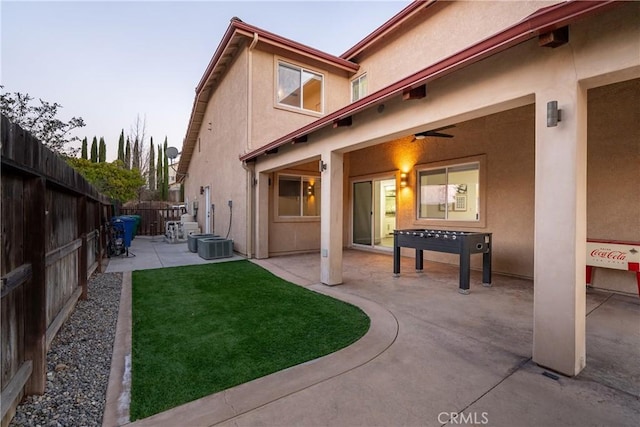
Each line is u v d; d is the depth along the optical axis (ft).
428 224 27.35
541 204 9.27
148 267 25.08
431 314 14.15
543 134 9.16
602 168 17.28
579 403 7.71
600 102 17.33
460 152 24.81
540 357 9.45
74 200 14.94
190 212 62.18
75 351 10.59
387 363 9.75
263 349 10.69
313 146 20.94
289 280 20.86
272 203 31.24
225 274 22.62
